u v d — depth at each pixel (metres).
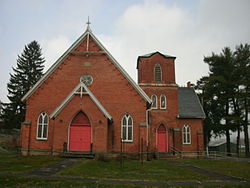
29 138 24.73
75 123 23.52
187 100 40.28
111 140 24.92
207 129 48.56
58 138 22.81
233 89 41.78
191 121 37.00
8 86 51.81
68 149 22.86
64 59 26.67
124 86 26.20
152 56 36.12
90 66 26.66
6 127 48.00
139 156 24.59
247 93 38.38
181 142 34.06
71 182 11.18
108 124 25.02
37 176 12.47
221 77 41.72
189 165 21.31
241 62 41.19
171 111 34.56
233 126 42.91
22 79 53.50
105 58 26.81
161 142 33.69
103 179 12.37
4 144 36.81
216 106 47.50
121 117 25.52
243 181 12.80
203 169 18.28
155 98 34.81
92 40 27.31
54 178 12.10
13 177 11.96
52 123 25.03
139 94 25.98
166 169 17.56
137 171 15.94
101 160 21.20
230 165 21.73
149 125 32.19
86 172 14.38
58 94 25.84
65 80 26.23
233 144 56.88
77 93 23.56
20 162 18.03
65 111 23.28
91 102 23.42
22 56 55.75
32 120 25.22
